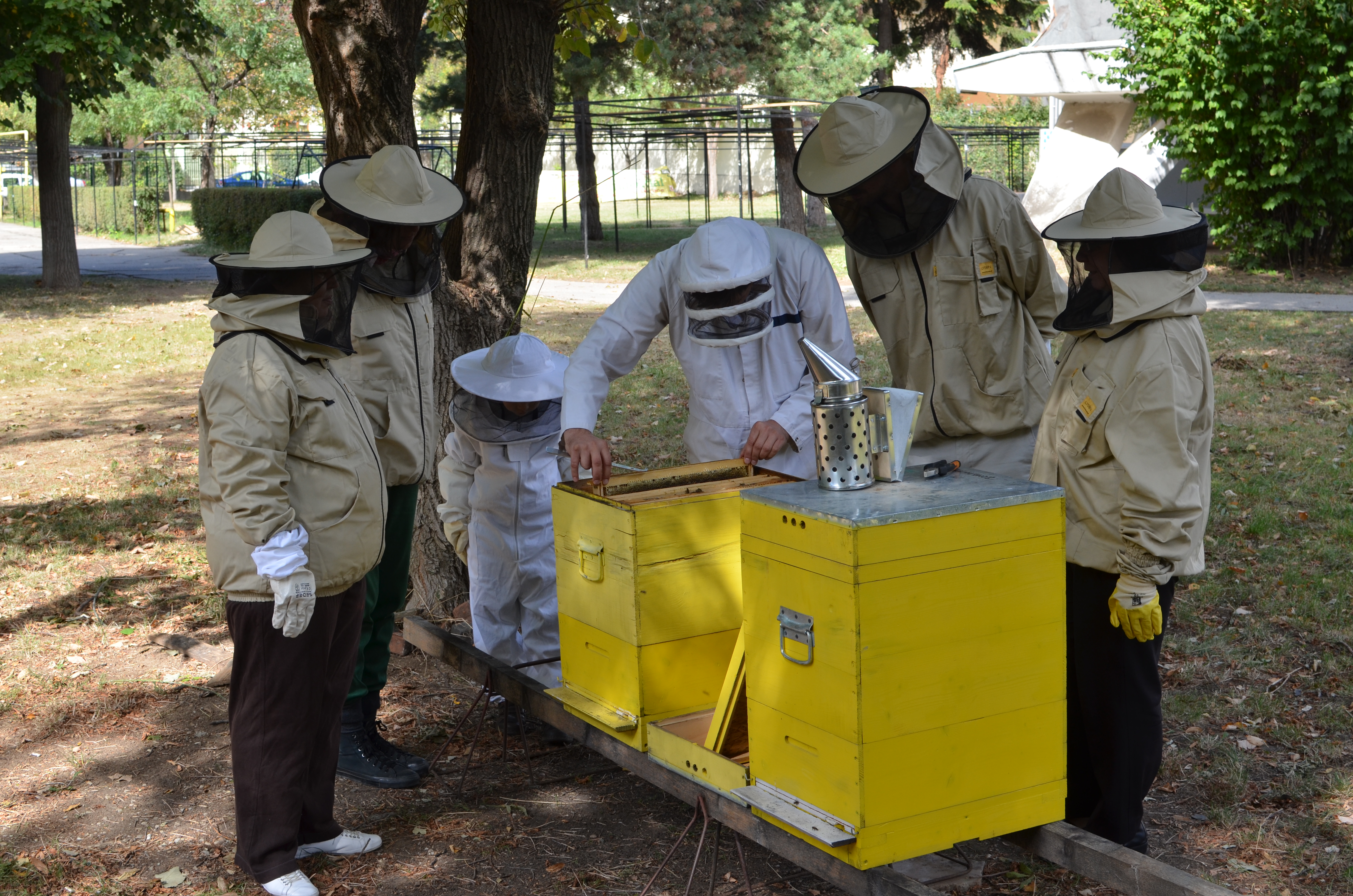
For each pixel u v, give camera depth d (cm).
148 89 3881
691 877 285
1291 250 1625
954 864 311
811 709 239
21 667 500
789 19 2191
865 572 221
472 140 548
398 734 435
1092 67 1797
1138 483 274
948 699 236
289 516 292
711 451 369
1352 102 1463
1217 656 472
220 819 368
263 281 287
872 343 1237
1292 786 369
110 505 757
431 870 335
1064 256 291
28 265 2527
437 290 528
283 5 3853
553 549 424
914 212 334
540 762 409
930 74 4734
